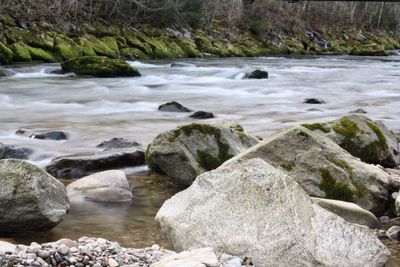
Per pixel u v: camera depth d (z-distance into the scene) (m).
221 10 48.84
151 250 5.29
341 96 20.42
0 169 6.00
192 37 42.34
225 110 16.53
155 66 30.16
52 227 6.14
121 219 6.64
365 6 71.44
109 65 24.47
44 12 32.94
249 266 4.63
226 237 4.91
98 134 12.08
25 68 24.92
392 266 5.33
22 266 4.48
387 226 6.61
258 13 51.81
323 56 47.66
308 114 15.88
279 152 7.38
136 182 8.29
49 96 18.81
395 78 26.73
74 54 30.45
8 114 15.23
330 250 4.80
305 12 60.66
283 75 27.25
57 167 8.57
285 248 4.73
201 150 8.28
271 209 4.99
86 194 7.35
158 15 40.22
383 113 16.25
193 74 26.30
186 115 15.20
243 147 8.57
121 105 17.22
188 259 4.35
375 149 9.01
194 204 5.27
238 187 5.21
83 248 5.00
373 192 7.09
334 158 7.35
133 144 10.58
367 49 53.06
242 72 25.89
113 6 37.97
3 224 5.91
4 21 30.11
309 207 5.11
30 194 5.91
